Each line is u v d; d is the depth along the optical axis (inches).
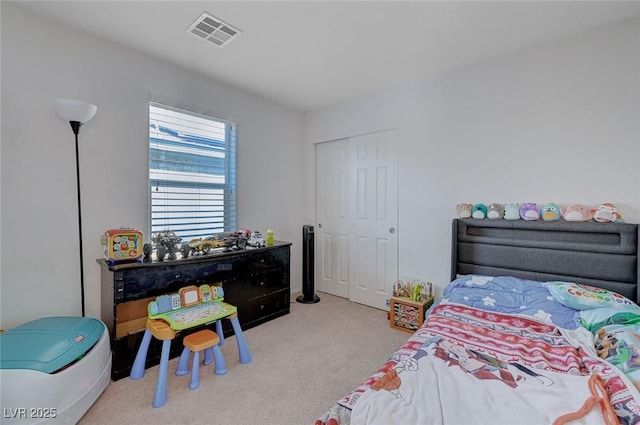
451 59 98.4
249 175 130.0
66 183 81.3
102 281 84.7
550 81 87.7
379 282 129.6
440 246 110.7
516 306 74.7
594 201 81.4
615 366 44.7
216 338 76.9
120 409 65.0
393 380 42.5
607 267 76.2
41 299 77.7
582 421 33.6
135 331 82.2
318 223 155.0
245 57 97.4
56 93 79.2
